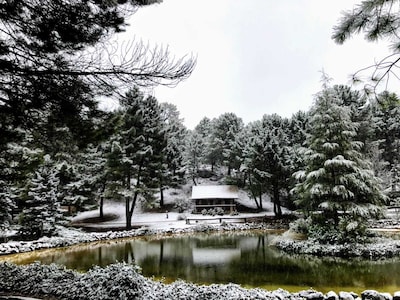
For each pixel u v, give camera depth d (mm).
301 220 17594
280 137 37500
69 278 7418
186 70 5219
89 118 5875
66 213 25000
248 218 32094
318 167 16578
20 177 9219
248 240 20078
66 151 6906
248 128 54062
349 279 9336
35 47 4820
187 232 25891
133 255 14859
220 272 10672
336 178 15367
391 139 34656
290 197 33375
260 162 32750
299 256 13664
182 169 45125
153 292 6645
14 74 4930
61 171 25812
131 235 23641
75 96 5297
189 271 10922
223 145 52469
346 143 16203
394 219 22609
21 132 6270
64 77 5074
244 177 42562
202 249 16469
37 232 19750
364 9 3072
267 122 46062
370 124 26266
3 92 5152
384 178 27391
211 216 34750
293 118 46062
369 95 3467
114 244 19359
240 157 44531
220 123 55219
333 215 15859
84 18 4734
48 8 4547
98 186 30625
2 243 16984
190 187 48219
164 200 42438
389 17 3098
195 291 6973
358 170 15281
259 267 11406
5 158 8977
